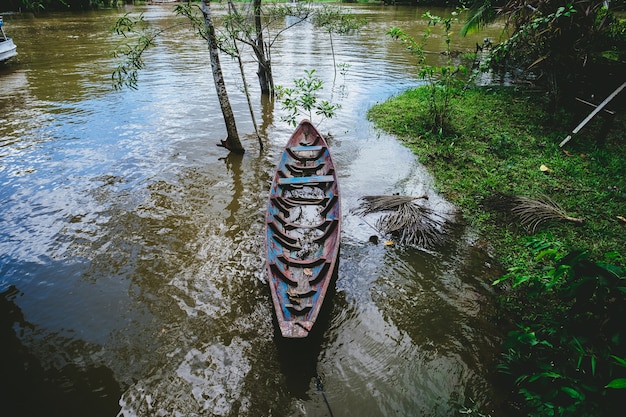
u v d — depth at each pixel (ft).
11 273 19.33
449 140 32.96
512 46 33.68
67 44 69.62
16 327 16.61
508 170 27.76
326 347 15.84
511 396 13.85
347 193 26.43
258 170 29.14
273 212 21.53
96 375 14.75
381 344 15.98
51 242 21.43
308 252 19.53
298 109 40.55
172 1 141.59
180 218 23.59
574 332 11.87
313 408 13.69
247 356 15.43
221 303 17.81
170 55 62.54
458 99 42.19
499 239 21.44
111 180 27.35
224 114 30.01
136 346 15.83
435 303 17.85
